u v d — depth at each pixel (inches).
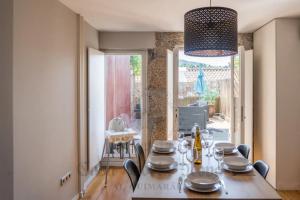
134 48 179.8
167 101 181.3
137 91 187.9
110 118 190.1
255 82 175.3
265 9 127.1
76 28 134.4
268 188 73.3
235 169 88.0
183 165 95.4
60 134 116.1
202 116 203.3
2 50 79.8
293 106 145.4
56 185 112.0
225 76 208.8
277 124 145.9
